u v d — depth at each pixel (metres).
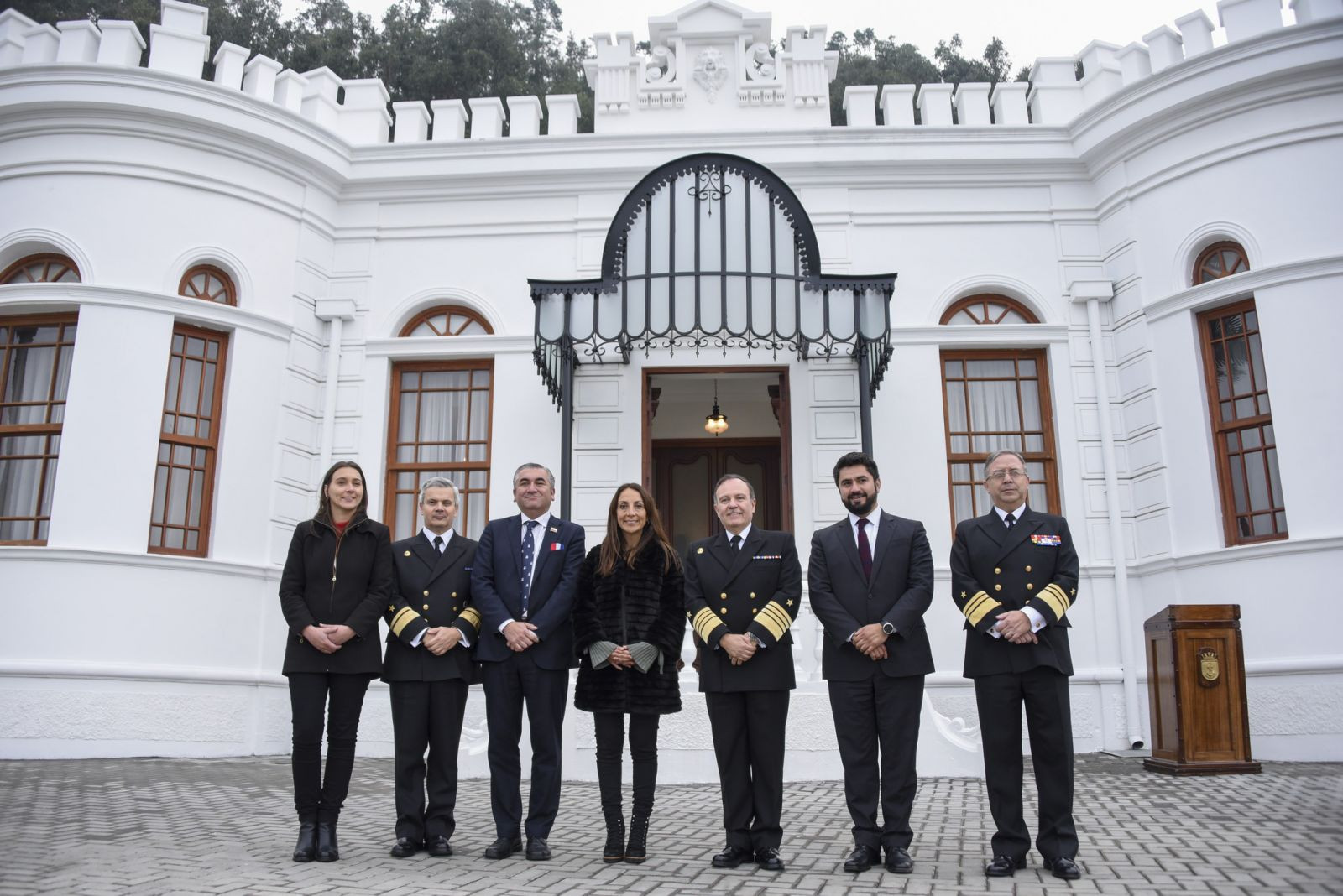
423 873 3.99
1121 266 9.42
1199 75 8.62
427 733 4.56
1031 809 5.59
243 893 3.54
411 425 9.82
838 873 4.04
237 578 8.70
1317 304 7.95
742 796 4.27
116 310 8.48
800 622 7.84
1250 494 8.31
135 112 8.80
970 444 9.49
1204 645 6.98
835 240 9.78
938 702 8.77
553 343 8.69
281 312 9.45
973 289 9.76
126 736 7.91
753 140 9.87
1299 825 4.77
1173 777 6.70
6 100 8.71
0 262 8.75
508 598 4.61
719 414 11.74
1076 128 9.73
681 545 12.66
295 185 9.71
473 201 10.10
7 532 8.34
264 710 8.67
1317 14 8.34
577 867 4.16
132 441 8.34
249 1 22.33
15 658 7.78
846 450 9.27
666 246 8.58
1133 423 9.18
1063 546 4.28
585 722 7.43
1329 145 8.12
